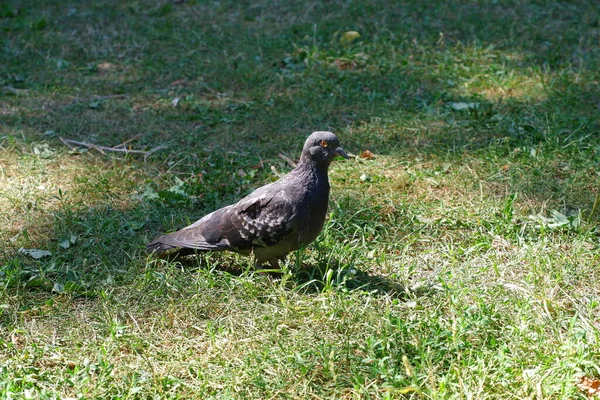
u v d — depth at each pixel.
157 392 4.60
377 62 10.13
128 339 5.11
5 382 4.54
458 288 5.57
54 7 12.40
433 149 8.01
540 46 10.53
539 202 6.92
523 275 5.83
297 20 11.56
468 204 6.93
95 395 4.55
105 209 6.94
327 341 5.05
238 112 9.03
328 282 5.48
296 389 4.61
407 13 11.55
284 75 9.90
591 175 7.35
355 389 4.50
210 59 10.41
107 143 8.32
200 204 7.12
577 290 5.64
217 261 6.01
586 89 9.26
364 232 6.47
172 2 12.49
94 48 10.80
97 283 5.77
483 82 9.59
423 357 4.69
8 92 9.58
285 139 8.36
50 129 8.61
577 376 4.52
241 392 4.58
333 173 7.57
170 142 8.29
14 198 7.04
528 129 8.35
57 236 6.49
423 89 9.52
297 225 5.59
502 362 4.62
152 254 6.00
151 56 10.60
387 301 5.43
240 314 5.36
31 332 5.19
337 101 9.27
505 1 11.82
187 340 5.11
